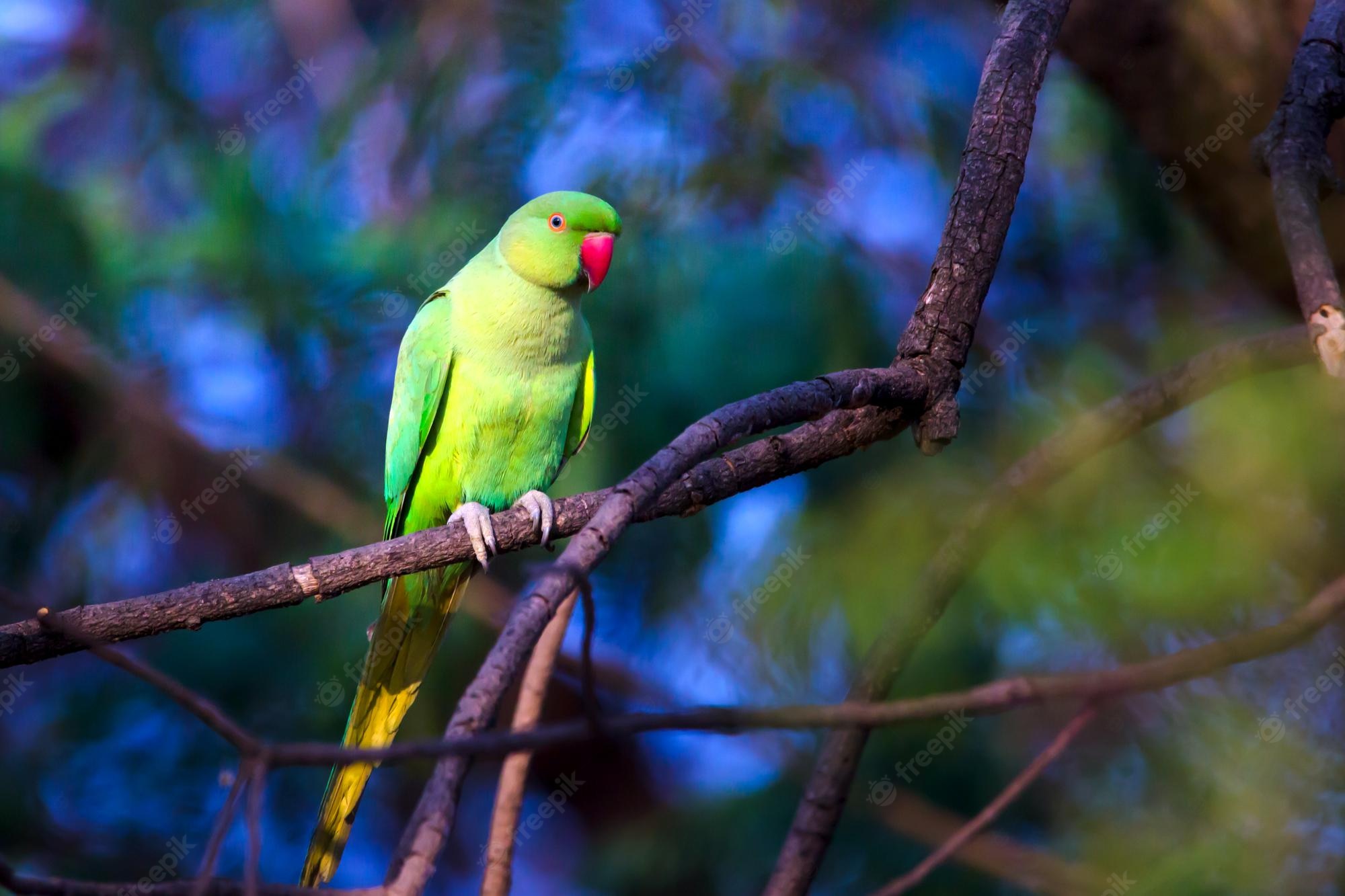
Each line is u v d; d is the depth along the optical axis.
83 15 12.30
